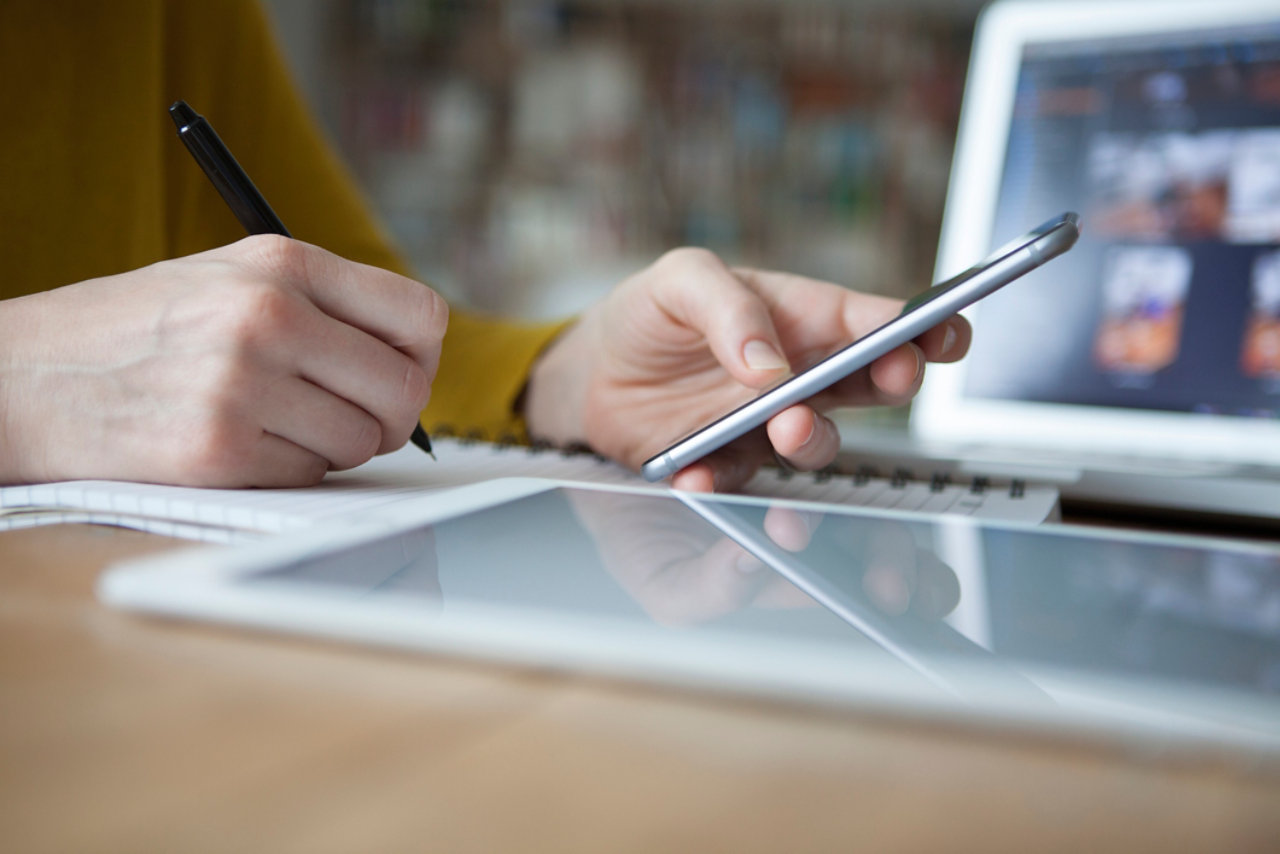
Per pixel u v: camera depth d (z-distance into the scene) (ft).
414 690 0.53
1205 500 1.65
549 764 0.44
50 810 0.39
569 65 7.03
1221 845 0.37
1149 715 0.47
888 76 7.17
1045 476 1.74
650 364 1.90
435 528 0.88
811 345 1.90
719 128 7.16
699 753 0.45
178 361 1.18
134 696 0.52
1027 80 2.66
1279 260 2.30
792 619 0.61
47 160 2.29
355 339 1.27
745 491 1.59
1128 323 2.42
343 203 3.10
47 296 1.28
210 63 2.87
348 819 0.39
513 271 7.12
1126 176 2.50
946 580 0.76
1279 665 0.55
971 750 0.46
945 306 1.21
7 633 0.63
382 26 6.88
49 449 1.21
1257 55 2.42
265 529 0.98
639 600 0.64
